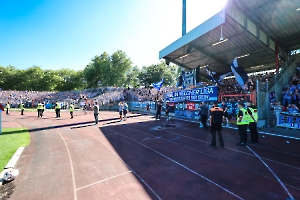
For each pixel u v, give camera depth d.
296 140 7.17
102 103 32.47
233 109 12.73
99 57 58.38
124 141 7.50
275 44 16.89
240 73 13.45
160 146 6.64
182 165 4.70
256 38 14.35
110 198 3.20
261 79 21.27
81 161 5.10
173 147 6.47
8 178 3.79
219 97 14.55
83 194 3.34
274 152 5.68
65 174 4.22
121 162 5.00
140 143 7.13
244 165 4.62
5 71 70.62
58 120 15.50
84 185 3.69
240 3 11.99
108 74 55.06
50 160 5.18
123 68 58.75
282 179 3.80
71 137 8.41
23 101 39.41
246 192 3.29
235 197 3.14
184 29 15.39
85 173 4.28
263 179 3.81
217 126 6.29
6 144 6.75
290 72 16.34
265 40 15.50
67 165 4.79
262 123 10.09
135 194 3.31
